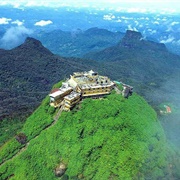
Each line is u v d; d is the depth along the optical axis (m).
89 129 182.38
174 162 192.12
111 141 177.00
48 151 177.00
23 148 187.25
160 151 191.50
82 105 199.62
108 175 161.50
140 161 173.25
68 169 167.88
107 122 187.38
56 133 182.50
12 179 171.12
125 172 164.25
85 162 167.88
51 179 167.12
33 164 174.12
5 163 179.12
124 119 194.88
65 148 174.75
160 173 176.50
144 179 167.25
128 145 178.75
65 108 195.88
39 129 192.25
